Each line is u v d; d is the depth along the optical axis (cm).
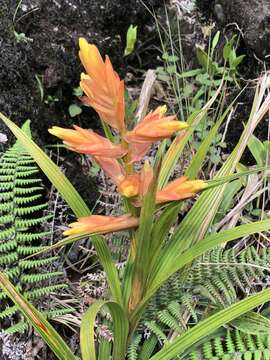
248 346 52
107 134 49
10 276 58
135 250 48
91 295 62
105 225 44
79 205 51
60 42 78
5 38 72
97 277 60
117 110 41
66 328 63
